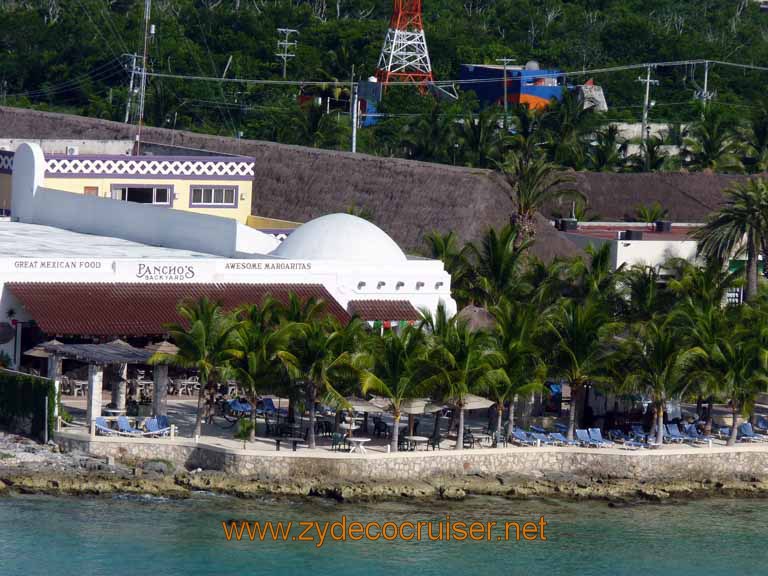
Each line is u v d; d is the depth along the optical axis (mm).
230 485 177000
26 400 186750
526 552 167625
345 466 179750
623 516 180750
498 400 187750
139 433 182875
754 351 193125
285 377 181375
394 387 182125
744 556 170250
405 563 161875
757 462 196000
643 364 192250
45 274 198875
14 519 165625
